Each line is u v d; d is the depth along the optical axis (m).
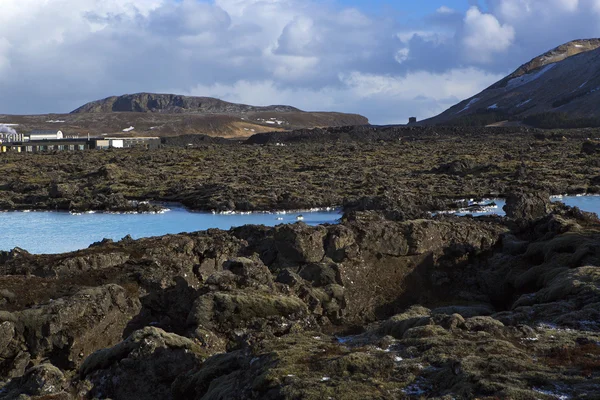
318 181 100.56
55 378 20.70
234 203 80.06
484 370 16.91
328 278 34.72
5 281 29.69
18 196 91.88
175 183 101.25
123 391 21.31
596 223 42.50
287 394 16.22
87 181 108.94
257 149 177.88
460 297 36.16
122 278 31.14
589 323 22.16
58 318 26.14
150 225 69.62
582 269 29.28
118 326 28.34
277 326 25.97
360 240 36.72
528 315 23.88
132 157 152.62
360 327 31.33
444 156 144.62
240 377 18.81
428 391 16.44
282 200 82.06
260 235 40.09
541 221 42.88
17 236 63.19
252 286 28.72
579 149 154.62
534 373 16.62
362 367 17.64
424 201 74.50
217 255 36.19
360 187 93.50
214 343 24.70
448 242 38.75
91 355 22.59
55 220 74.88
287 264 36.09
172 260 33.66
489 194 85.12
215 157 148.00
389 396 15.96
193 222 70.94
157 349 21.88
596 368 17.03
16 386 20.77
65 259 33.06
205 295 26.86
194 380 20.23
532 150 152.75
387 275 36.38
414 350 18.81
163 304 30.66
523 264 37.03
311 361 18.30
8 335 25.56
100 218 75.94
